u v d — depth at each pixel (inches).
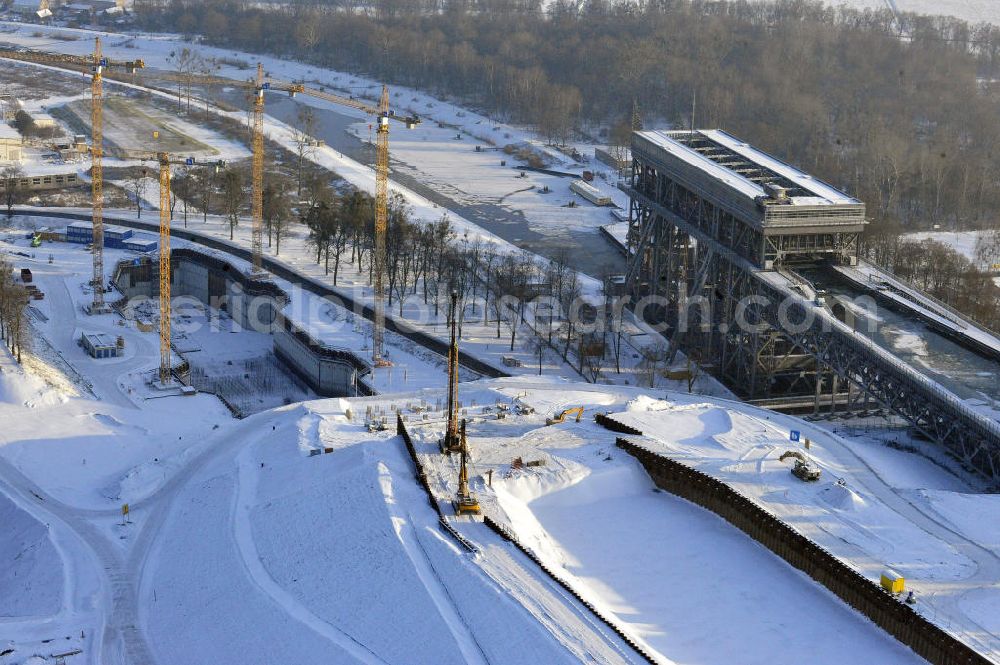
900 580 7362.2
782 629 7411.4
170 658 7450.8
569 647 6811.0
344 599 7637.8
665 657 7042.3
